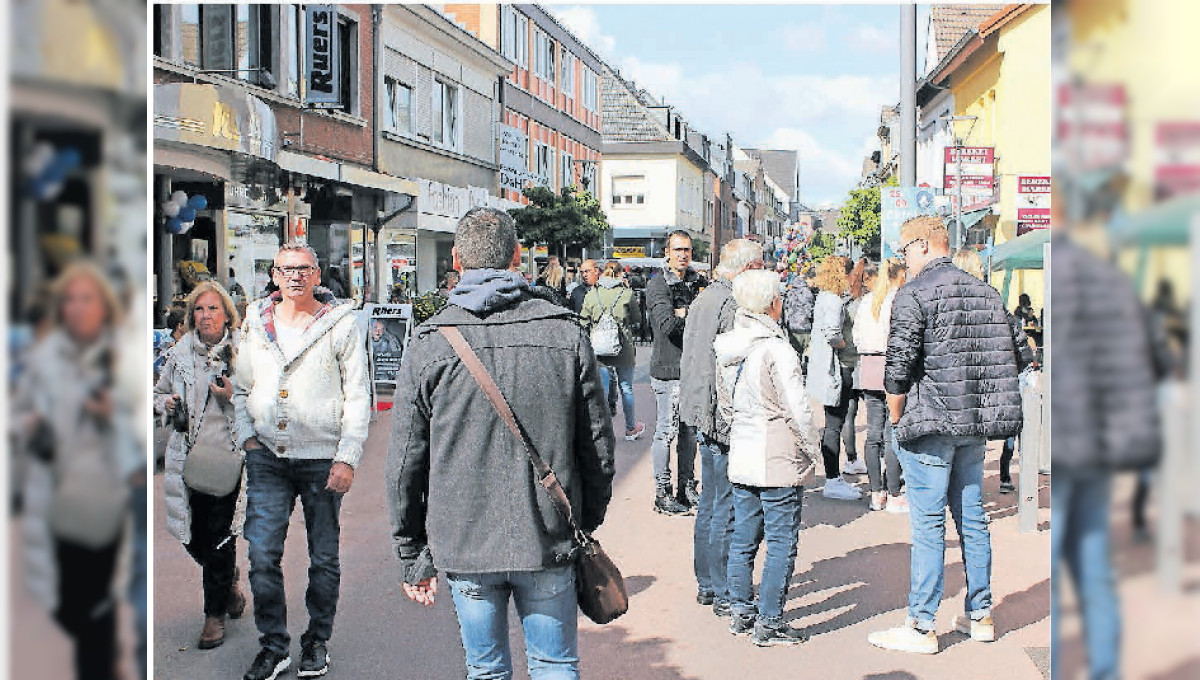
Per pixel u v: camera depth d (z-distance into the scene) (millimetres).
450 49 29469
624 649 5340
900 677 4891
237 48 18172
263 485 4918
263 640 4922
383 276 24594
